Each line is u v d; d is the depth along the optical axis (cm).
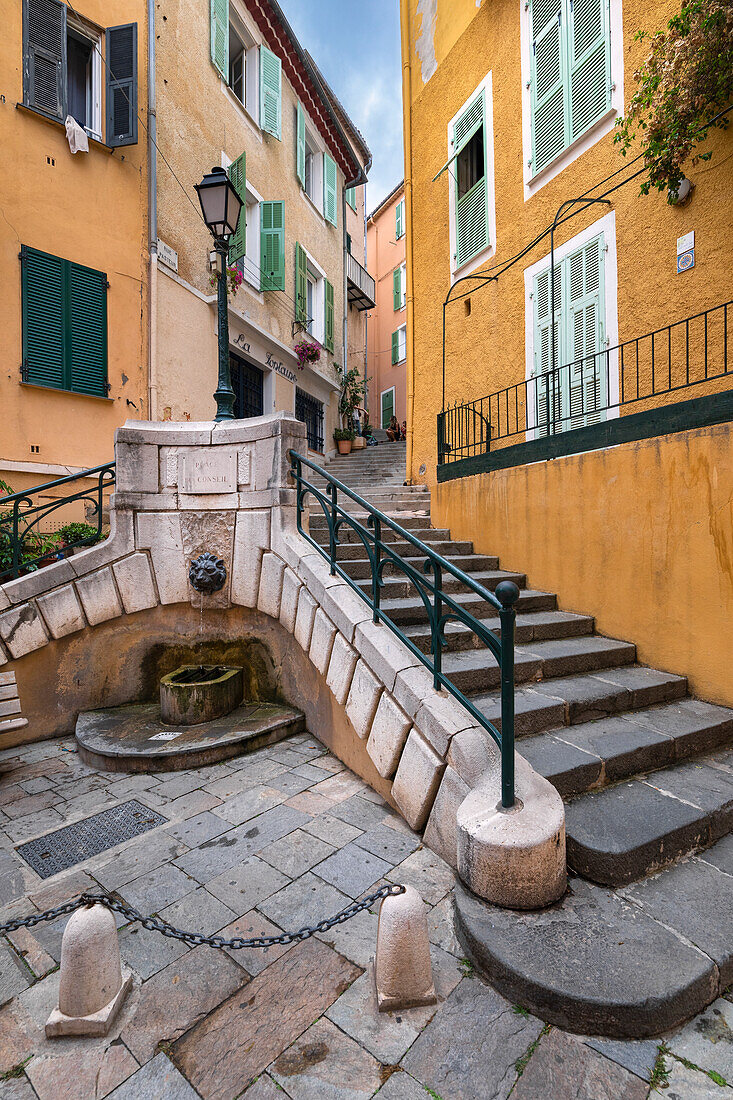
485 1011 183
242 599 479
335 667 367
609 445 451
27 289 689
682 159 412
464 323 751
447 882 248
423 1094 156
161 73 835
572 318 577
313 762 388
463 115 738
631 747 296
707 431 369
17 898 250
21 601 451
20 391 685
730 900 218
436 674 293
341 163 1562
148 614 505
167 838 294
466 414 697
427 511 755
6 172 676
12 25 686
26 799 348
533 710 316
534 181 623
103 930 186
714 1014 181
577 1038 172
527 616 473
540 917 210
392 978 184
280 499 448
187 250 898
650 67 399
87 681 485
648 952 190
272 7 1080
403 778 296
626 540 435
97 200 757
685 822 249
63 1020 178
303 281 1295
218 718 447
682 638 392
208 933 221
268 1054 170
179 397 871
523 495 547
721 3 339
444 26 780
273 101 1136
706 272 440
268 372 1165
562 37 566
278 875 257
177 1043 175
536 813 227
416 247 866
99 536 514
